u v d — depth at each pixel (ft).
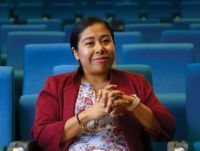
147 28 18.79
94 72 7.97
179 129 9.76
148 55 11.61
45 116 7.90
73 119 7.57
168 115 7.95
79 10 31.17
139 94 8.07
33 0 34.47
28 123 9.15
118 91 7.42
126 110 7.72
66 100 8.01
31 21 22.18
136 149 7.86
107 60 7.88
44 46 11.51
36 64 11.46
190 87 8.95
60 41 14.56
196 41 14.96
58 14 30.42
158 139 7.98
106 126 7.81
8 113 8.63
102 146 7.77
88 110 7.52
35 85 11.36
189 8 28.14
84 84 8.15
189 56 11.59
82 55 7.88
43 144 7.79
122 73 8.33
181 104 9.75
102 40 7.85
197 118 8.93
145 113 7.61
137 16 28.68
